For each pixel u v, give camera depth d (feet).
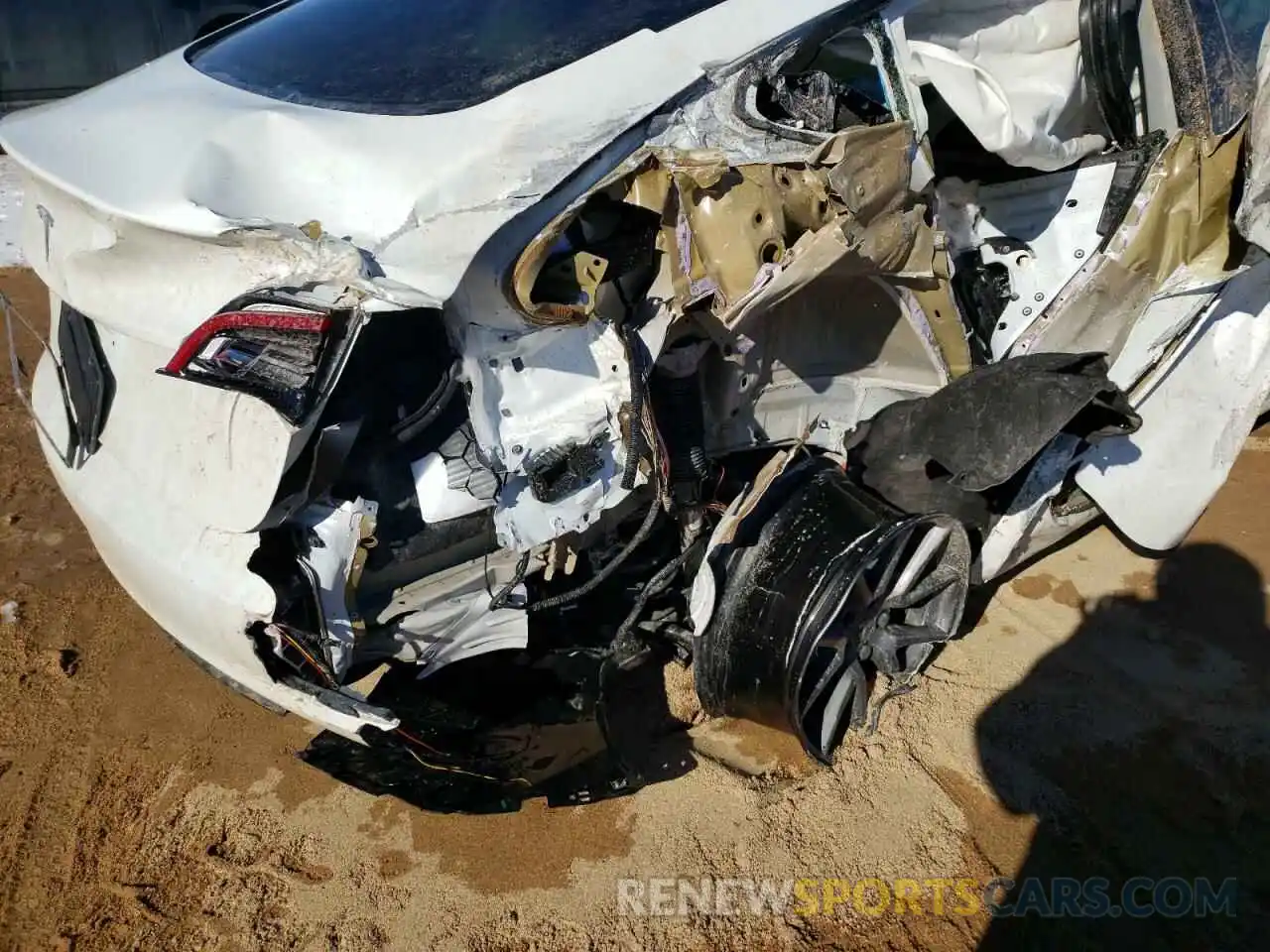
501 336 6.37
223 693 9.13
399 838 7.73
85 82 25.41
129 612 10.07
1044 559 10.58
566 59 6.96
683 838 7.67
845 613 7.84
